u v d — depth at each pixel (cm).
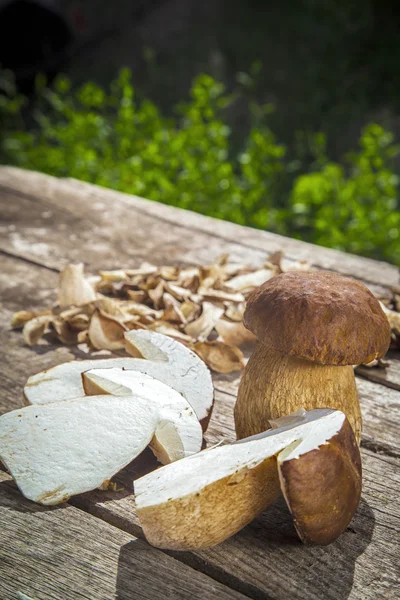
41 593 54
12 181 128
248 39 318
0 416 60
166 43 329
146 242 103
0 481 62
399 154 216
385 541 58
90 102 185
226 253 93
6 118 250
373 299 59
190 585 55
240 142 245
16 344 79
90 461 59
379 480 63
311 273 60
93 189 126
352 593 54
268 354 60
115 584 55
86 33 289
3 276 92
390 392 74
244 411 61
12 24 259
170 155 164
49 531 58
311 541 54
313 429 55
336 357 56
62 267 94
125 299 86
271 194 170
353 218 157
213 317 79
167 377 64
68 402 60
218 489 53
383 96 273
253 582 55
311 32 302
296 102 280
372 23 288
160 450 61
